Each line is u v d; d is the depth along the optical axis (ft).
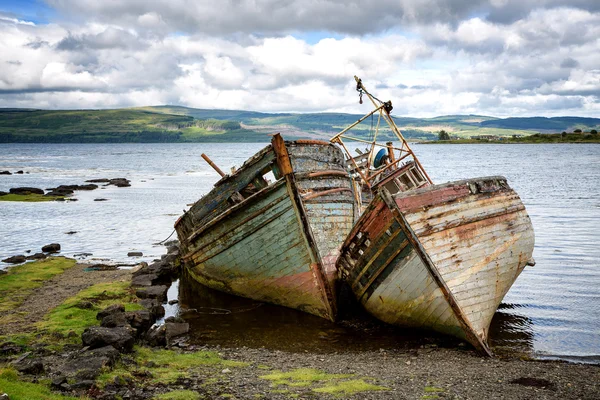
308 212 58.75
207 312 59.72
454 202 49.14
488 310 49.37
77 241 100.89
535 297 61.67
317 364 42.24
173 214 137.69
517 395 34.40
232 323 55.52
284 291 59.47
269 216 56.95
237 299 65.31
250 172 59.06
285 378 37.52
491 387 35.91
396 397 33.60
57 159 479.00
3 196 173.58
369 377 38.14
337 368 40.93
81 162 426.10
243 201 57.98
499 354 45.39
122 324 43.98
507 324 53.26
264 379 37.24
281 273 58.65
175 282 73.26
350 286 56.08
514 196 54.49
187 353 44.52
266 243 58.39
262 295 62.44
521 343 48.08
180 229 71.26
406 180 76.89
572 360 43.60
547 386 36.32
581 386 36.27
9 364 35.60
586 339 48.88
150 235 107.65
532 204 139.23
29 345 41.96
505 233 51.65
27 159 474.49
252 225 58.59
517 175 232.94
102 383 33.30
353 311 59.47
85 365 35.50
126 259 84.33
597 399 33.91
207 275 67.36
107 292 60.75
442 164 330.95
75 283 66.49
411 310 50.26
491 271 50.03
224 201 62.08
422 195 48.14
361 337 50.88
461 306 47.29
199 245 65.77
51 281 67.77
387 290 51.24
